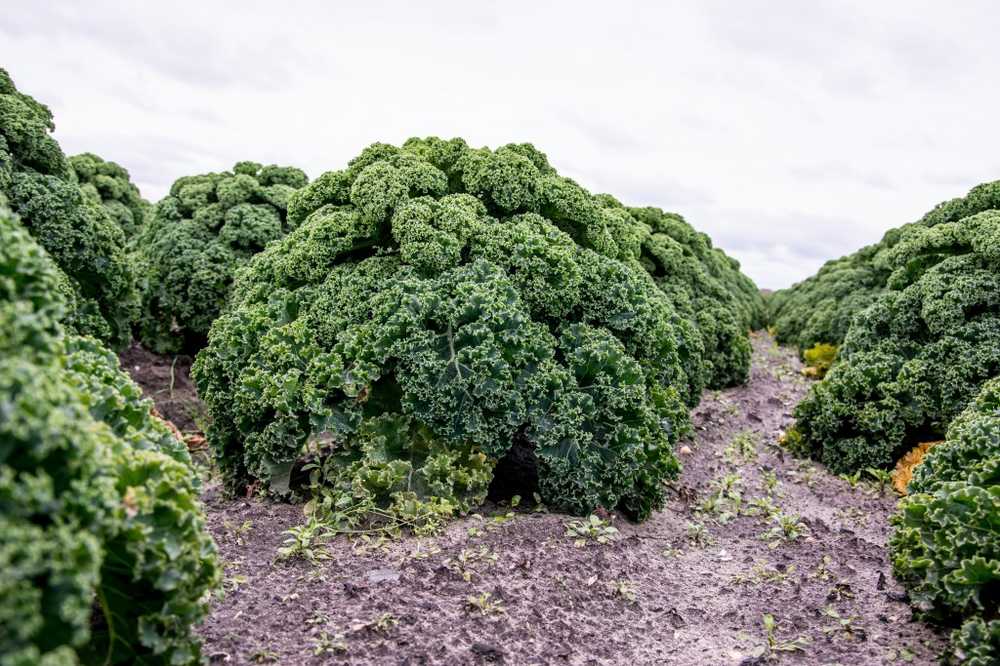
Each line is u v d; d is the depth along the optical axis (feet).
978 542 13.97
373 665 13.23
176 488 10.18
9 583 6.69
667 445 22.53
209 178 42.01
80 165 52.80
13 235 9.23
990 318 28.71
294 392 20.52
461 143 26.00
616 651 15.05
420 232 21.72
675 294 44.01
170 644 10.27
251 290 24.90
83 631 7.42
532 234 22.75
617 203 45.14
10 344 8.16
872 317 32.68
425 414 19.95
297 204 26.20
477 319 20.56
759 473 29.14
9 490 7.14
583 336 22.00
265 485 21.66
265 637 13.87
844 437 29.94
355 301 21.86
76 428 8.00
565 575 17.52
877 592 18.31
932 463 18.48
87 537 7.64
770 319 94.73
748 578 18.99
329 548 17.97
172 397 32.50
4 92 27.04
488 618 15.20
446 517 19.70
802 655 15.33
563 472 20.35
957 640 13.58
